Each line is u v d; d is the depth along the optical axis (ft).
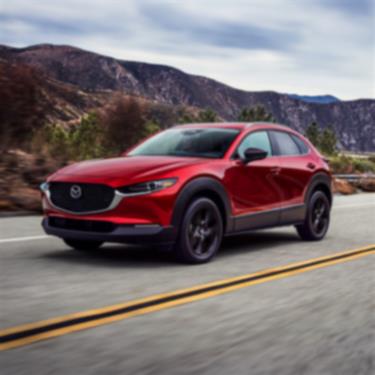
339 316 13.96
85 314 13.41
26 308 13.82
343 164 102.22
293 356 10.93
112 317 13.24
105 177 19.85
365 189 77.61
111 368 9.98
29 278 17.28
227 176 22.00
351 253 23.93
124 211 19.47
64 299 14.82
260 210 23.84
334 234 30.19
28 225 29.58
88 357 10.51
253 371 10.09
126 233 19.34
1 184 37.63
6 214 33.78
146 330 12.31
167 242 19.86
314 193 27.48
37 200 36.45
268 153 25.05
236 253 23.38
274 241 27.30
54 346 11.04
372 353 11.26
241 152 23.32
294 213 26.03
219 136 23.77
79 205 20.03
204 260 20.84
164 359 10.53
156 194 19.58
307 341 11.88
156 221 19.62
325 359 10.83
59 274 18.01
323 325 13.12
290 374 10.02
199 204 20.54
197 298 15.35
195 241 20.62
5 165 41.39
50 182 20.84
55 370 9.81
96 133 67.82
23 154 45.16
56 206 20.57
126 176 19.77
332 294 16.35
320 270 20.03
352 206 47.78
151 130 68.64
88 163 21.83
